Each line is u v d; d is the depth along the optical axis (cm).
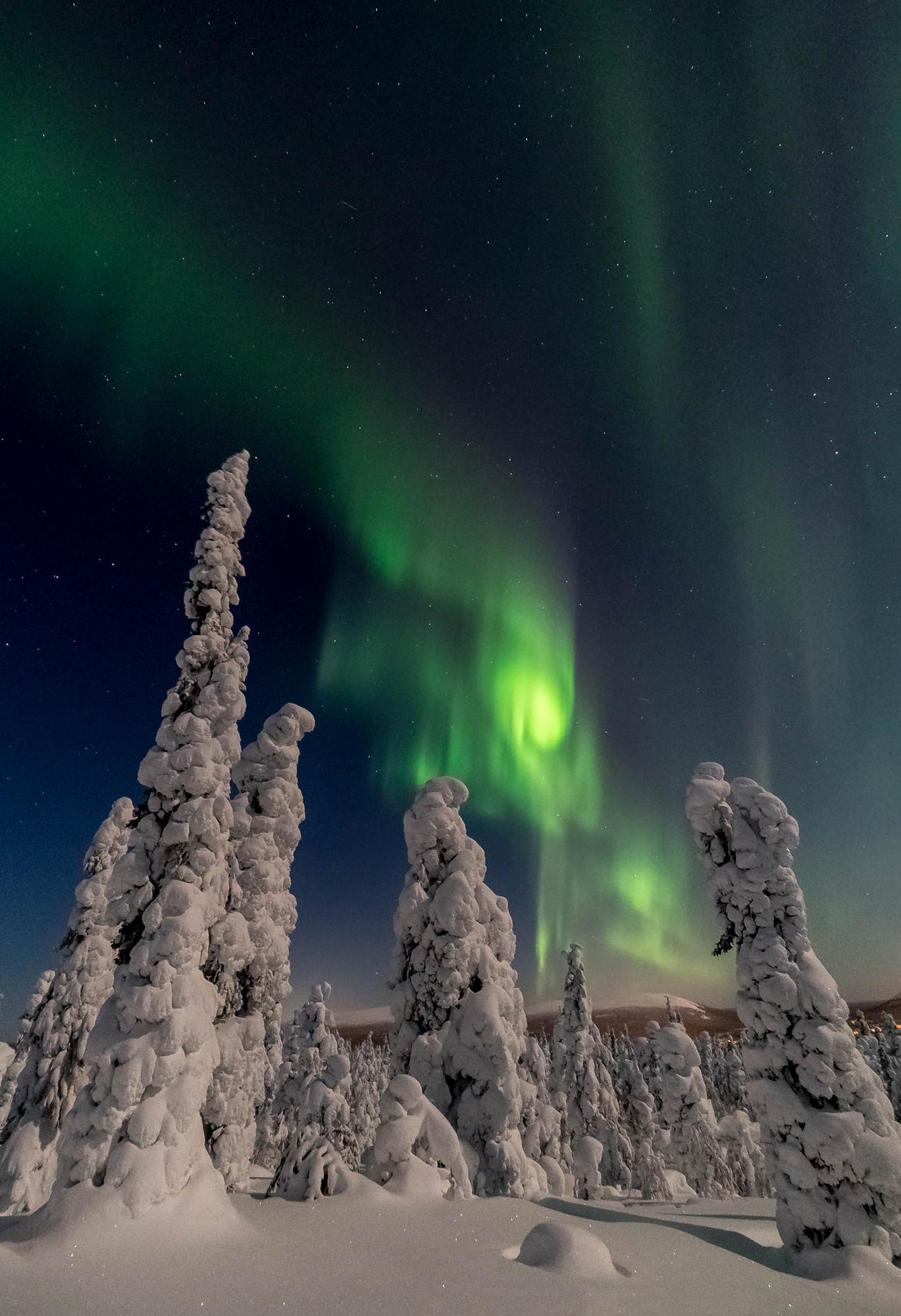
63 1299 730
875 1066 5203
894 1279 1082
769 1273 1099
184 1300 743
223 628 1597
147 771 1367
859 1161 1218
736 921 1516
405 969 1862
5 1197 1814
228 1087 1634
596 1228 1245
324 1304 752
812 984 1398
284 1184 1309
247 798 2092
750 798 1600
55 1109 1983
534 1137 2241
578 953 4059
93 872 2289
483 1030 1667
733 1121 3694
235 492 1719
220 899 1375
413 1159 1344
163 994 1149
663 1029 3725
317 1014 2984
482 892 1992
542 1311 765
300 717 2273
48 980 2891
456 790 2100
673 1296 884
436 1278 853
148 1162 991
